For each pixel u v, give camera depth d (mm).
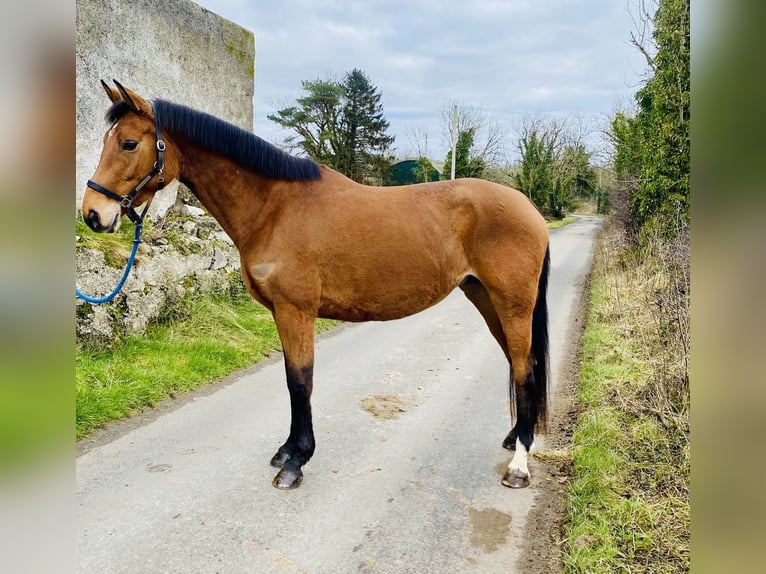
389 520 2498
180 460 3031
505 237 2850
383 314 2914
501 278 2848
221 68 7461
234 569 2145
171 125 2672
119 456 3057
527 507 2625
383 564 2189
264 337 5504
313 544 2311
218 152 2732
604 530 2297
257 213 2770
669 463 2803
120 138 2547
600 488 2623
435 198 2900
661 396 3338
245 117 8086
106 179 2539
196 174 2770
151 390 3857
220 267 6316
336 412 3752
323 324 6168
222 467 2963
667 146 6621
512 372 3143
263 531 2396
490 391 4223
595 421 3303
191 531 2381
